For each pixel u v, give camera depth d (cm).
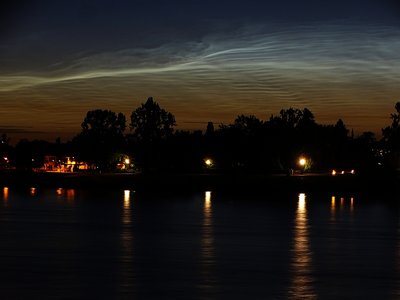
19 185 9988
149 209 4956
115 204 5569
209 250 2589
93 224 3641
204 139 15525
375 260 2370
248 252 2545
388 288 1859
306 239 3012
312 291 1811
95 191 8394
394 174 12194
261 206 5497
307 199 6831
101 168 16500
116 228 3422
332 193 8244
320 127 15750
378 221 4069
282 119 16162
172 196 7169
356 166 15725
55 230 3278
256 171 14188
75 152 17000
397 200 6731
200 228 3472
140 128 16100
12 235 3038
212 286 1866
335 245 2798
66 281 1908
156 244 2752
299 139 14575
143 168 15612
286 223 3850
